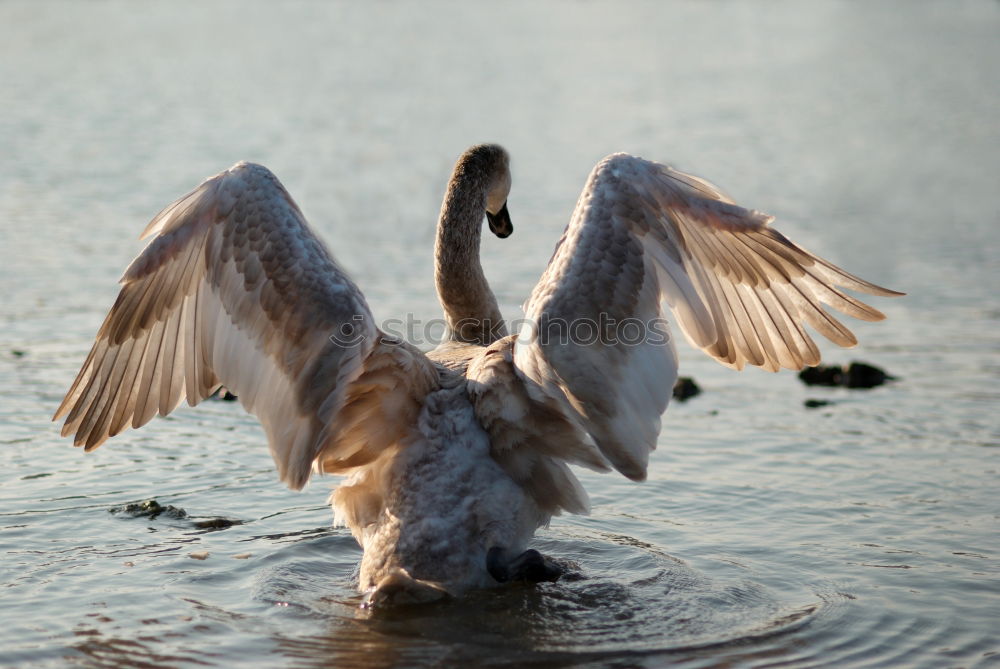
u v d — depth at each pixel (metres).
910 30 53.69
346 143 28.91
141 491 11.68
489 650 8.23
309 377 8.55
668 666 8.03
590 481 12.27
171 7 55.22
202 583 9.51
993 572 9.73
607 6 60.91
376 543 9.01
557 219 23.31
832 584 9.53
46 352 15.66
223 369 8.86
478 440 9.11
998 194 25.55
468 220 10.96
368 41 46.88
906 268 20.95
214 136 29.59
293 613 8.88
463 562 8.82
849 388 15.32
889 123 33.28
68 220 22.33
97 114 32.19
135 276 8.83
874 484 11.90
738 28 54.09
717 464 12.62
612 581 9.60
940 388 15.06
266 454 12.89
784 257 9.26
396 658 8.09
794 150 29.86
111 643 8.34
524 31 50.91
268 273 8.68
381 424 9.23
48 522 10.77
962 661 8.18
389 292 18.67
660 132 31.27
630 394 8.61
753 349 9.70
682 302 8.87
